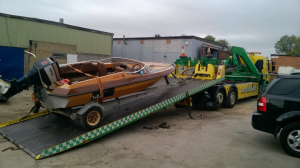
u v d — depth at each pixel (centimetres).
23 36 1434
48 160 435
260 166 420
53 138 504
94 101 554
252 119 512
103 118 587
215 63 1009
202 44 2359
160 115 838
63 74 615
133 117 594
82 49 1770
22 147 478
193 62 1058
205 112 907
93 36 1839
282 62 3116
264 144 538
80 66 648
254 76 1195
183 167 413
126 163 427
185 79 925
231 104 1000
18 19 1407
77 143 481
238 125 705
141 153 476
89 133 500
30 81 525
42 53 1524
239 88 1057
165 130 643
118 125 558
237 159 450
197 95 915
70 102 495
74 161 434
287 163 433
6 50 1376
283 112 471
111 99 604
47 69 519
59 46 1612
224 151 491
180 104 884
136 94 666
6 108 839
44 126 580
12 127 588
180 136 589
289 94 473
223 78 970
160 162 433
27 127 582
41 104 588
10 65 1397
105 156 459
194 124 712
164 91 796
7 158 438
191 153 478
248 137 589
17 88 527
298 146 455
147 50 2494
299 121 462
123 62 773
